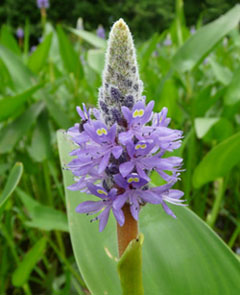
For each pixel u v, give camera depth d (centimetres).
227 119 31
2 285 26
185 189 29
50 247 31
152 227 17
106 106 12
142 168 12
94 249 16
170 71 32
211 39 30
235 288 15
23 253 30
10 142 31
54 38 54
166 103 33
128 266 12
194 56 31
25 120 32
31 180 37
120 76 12
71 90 45
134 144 12
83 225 17
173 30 56
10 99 28
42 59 41
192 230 16
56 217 24
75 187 12
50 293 27
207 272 15
